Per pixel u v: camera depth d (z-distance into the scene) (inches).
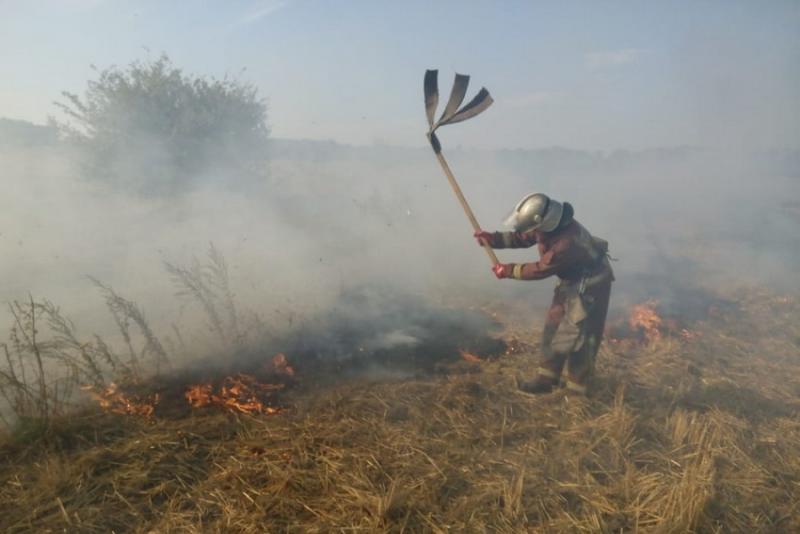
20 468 123.1
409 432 142.5
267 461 128.3
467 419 150.4
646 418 153.2
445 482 124.0
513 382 174.2
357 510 113.7
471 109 163.9
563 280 164.9
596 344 164.1
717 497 121.6
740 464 135.0
